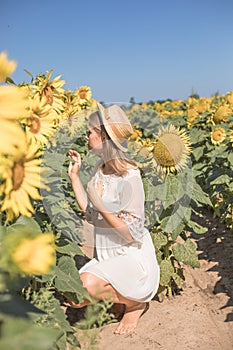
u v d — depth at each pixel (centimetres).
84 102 508
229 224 610
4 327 98
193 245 402
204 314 382
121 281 324
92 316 186
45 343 98
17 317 112
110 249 331
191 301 405
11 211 159
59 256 318
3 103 120
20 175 159
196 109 821
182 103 1348
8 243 117
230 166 569
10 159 153
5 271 123
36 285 312
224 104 772
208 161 732
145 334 346
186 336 345
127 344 331
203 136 704
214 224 643
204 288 438
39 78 270
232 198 563
